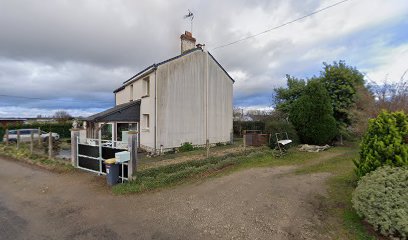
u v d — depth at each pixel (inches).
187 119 627.5
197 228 170.4
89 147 353.1
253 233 160.9
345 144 591.8
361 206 156.4
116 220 186.7
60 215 197.6
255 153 455.2
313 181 273.3
